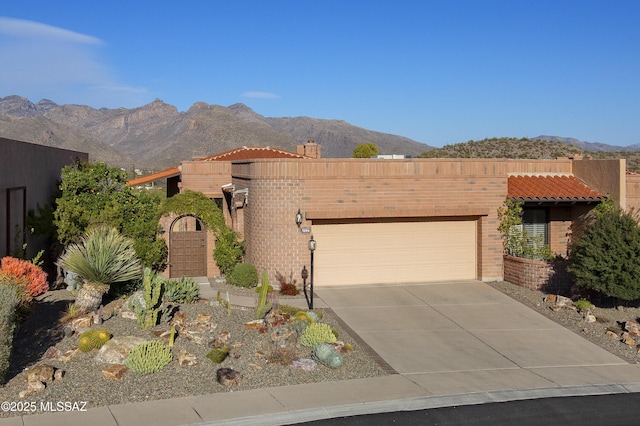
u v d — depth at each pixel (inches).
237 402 412.5
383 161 804.0
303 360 490.3
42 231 798.5
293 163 778.2
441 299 746.2
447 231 846.5
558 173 944.3
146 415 386.0
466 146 2628.0
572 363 534.3
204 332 525.0
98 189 844.6
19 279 532.4
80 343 471.5
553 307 700.0
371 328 624.7
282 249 782.5
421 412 413.7
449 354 547.8
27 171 800.9
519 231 850.1
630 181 874.8
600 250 684.7
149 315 528.1
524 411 421.4
